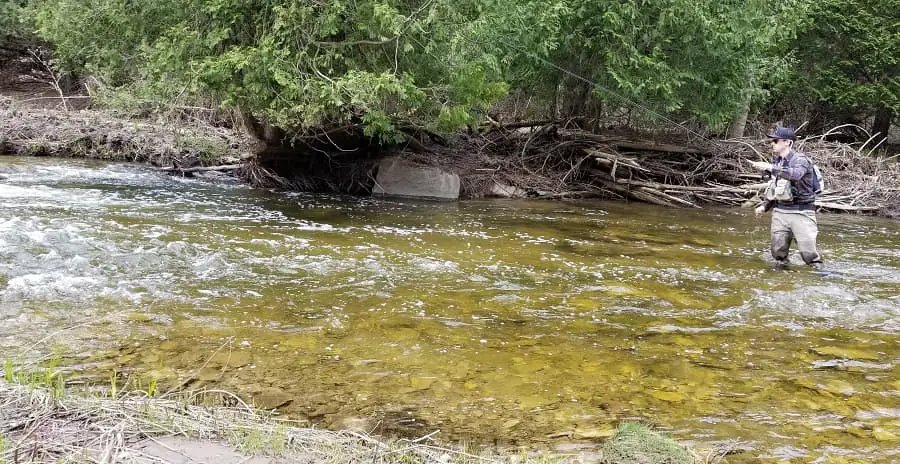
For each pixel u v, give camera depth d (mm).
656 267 7746
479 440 3350
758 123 19828
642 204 14289
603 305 6047
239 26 10891
